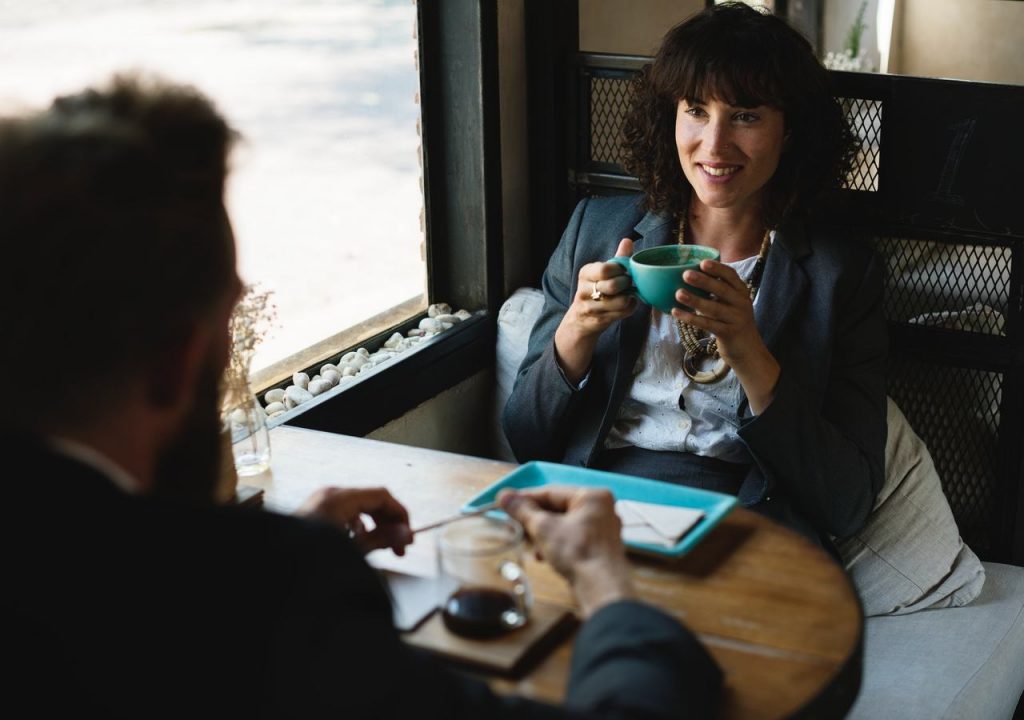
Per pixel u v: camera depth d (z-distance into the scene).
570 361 1.99
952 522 2.17
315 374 2.42
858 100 2.17
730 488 2.00
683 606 1.22
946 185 2.14
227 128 0.91
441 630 1.14
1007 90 2.04
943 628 2.04
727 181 1.98
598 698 0.90
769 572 1.28
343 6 2.31
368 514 1.32
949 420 2.28
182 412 0.87
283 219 2.28
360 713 0.79
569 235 2.20
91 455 0.80
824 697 1.07
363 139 2.44
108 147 0.81
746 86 1.92
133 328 0.80
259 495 1.54
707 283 1.67
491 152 2.58
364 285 2.53
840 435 1.94
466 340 2.61
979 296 2.19
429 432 2.54
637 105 2.14
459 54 2.52
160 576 0.75
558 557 1.10
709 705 0.96
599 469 2.07
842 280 2.02
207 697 0.74
